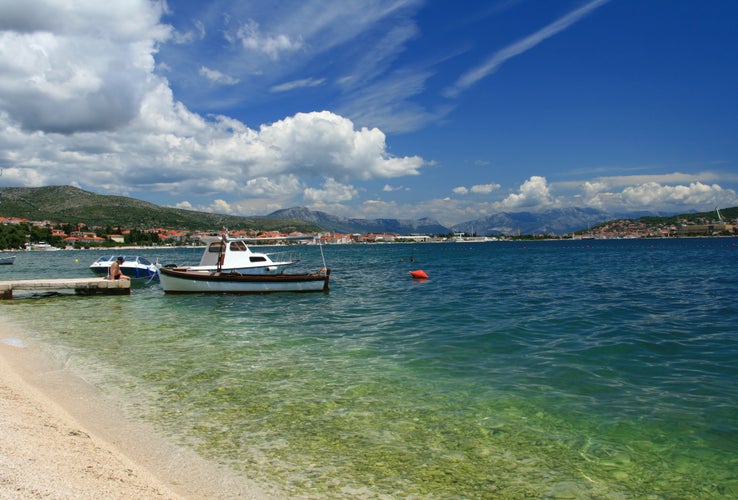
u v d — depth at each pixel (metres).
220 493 5.78
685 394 9.48
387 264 64.19
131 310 22.25
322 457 6.87
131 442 7.27
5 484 4.96
